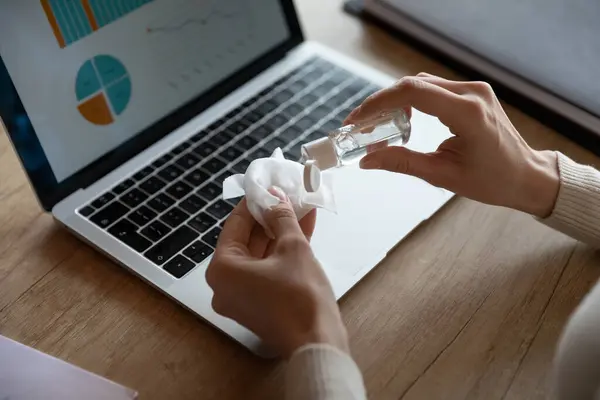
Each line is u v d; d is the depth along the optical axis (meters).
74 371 0.55
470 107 0.58
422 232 0.68
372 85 0.83
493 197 0.63
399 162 0.60
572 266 0.65
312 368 0.47
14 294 0.64
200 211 0.69
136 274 0.64
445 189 0.64
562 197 0.64
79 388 0.54
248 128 0.78
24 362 0.56
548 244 0.67
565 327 0.56
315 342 0.48
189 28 0.79
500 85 0.83
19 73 0.67
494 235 0.68
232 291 0.52
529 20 0.77
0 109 0.65
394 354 0.59
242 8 0.83
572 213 0.64
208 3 0.80
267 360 0.58
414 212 0.68
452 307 0.62
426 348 0.59
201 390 0.57
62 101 0.70
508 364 0.58
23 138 0.67
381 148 0.61
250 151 0.75
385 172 0.72
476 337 0.60
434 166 0.61
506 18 0.79
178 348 0.59
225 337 0.60
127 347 0.60
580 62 0.76
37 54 0.68
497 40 0.82
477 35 0.83
